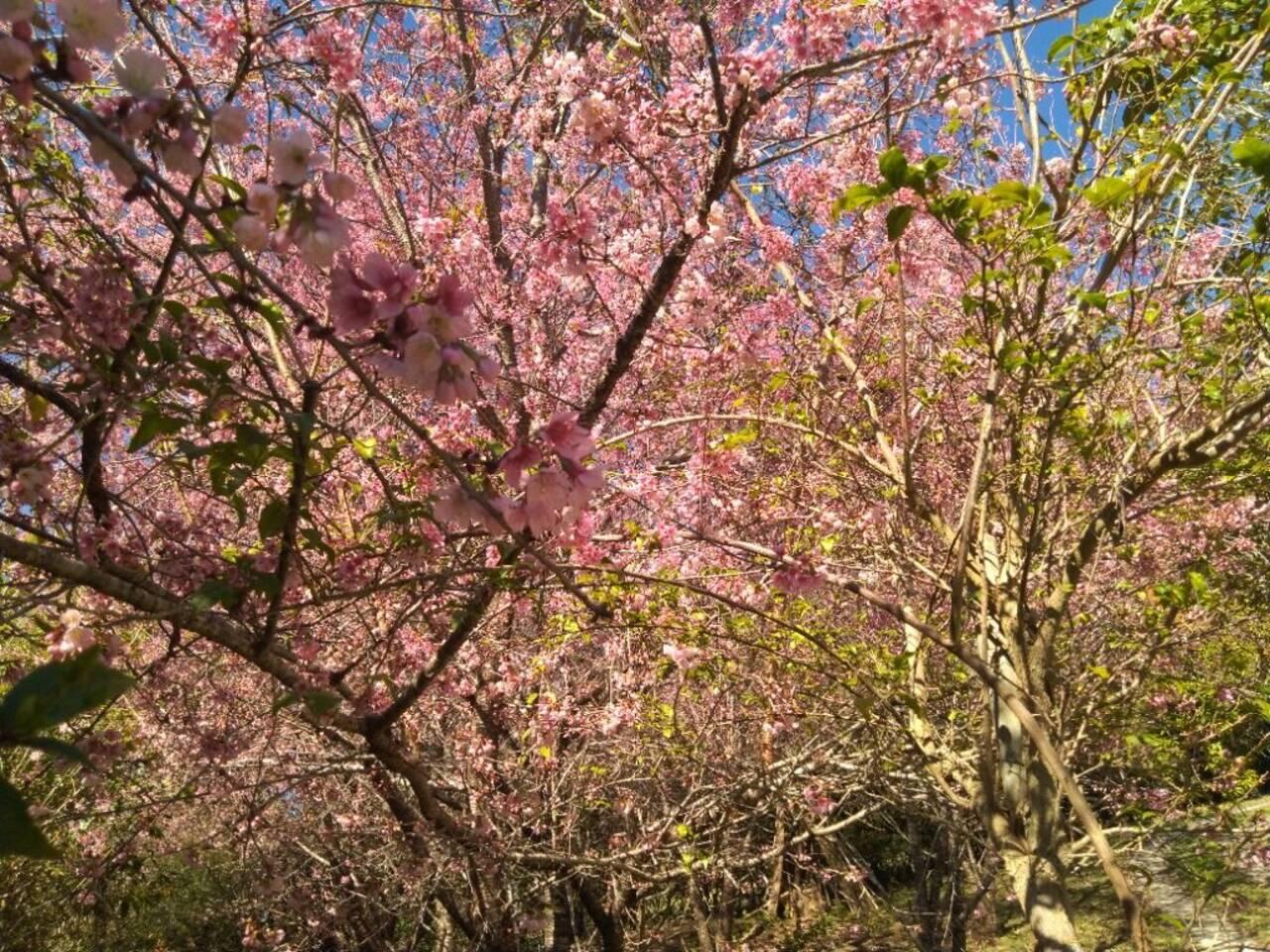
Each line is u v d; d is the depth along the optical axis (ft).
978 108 11.81
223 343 8.11
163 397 8.30
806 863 21.88
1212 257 13.17
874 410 13.12
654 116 10.27
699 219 9.50
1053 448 13.33
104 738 10.02
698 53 12.91
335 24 10.50
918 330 14.83
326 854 18.33
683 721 17.92
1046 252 8.68
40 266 7.01
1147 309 11.36
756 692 15.92
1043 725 11.12
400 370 5.20
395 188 13.73
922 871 24.00
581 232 10.74
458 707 18.40
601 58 13.83
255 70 8.61
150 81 4.95
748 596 13.12
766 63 8.97
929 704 15.70
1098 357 10.62
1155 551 16.03
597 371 15.19
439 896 20.49
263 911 17.74
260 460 6.55
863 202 7.93
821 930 27.45
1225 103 10.03
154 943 18.75
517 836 17.58
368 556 9.18
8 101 7.66
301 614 10.94
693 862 17.29
